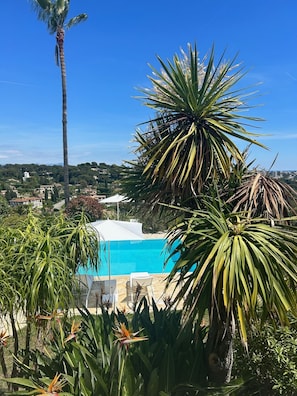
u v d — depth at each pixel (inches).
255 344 178.2
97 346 169.2
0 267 168.7
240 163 168.1
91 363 159.2
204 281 127.8
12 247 179.5
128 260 731.4
